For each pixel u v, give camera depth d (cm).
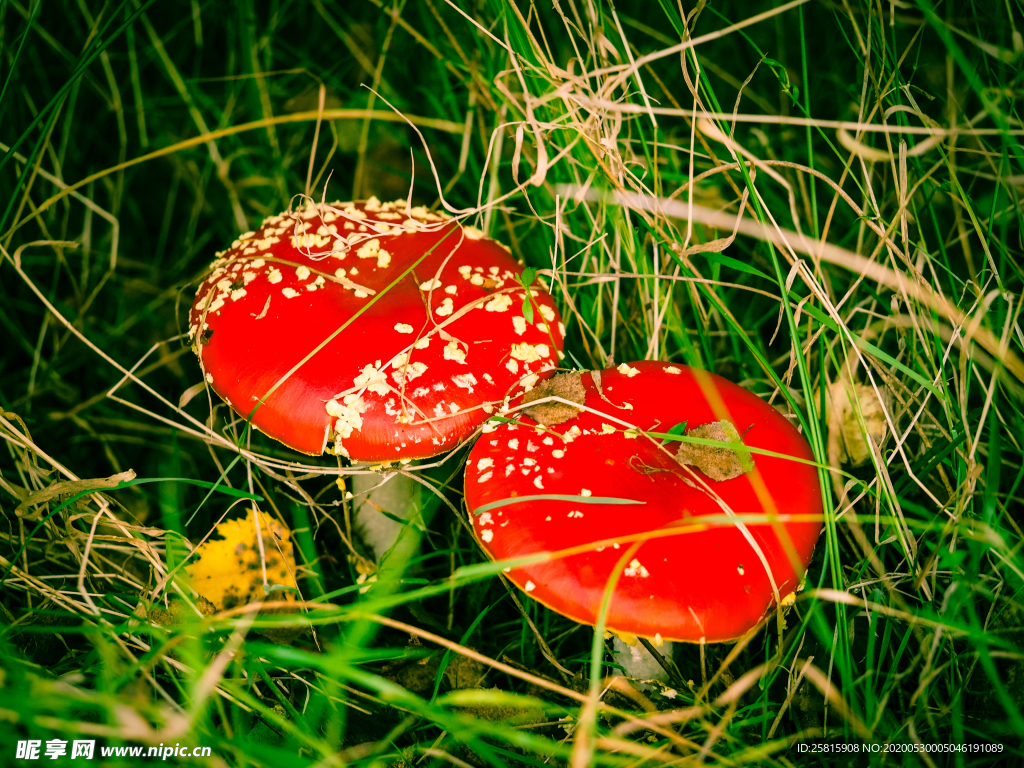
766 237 31
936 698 31
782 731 31
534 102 33
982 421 30
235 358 30
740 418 30
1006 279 39
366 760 29
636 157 40
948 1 37
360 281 32
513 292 32
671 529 26
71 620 33
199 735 27
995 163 37
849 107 45
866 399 37
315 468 32
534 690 33
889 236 33
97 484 31
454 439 30
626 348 40
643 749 27
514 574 27
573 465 28
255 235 34
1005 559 29
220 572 35
